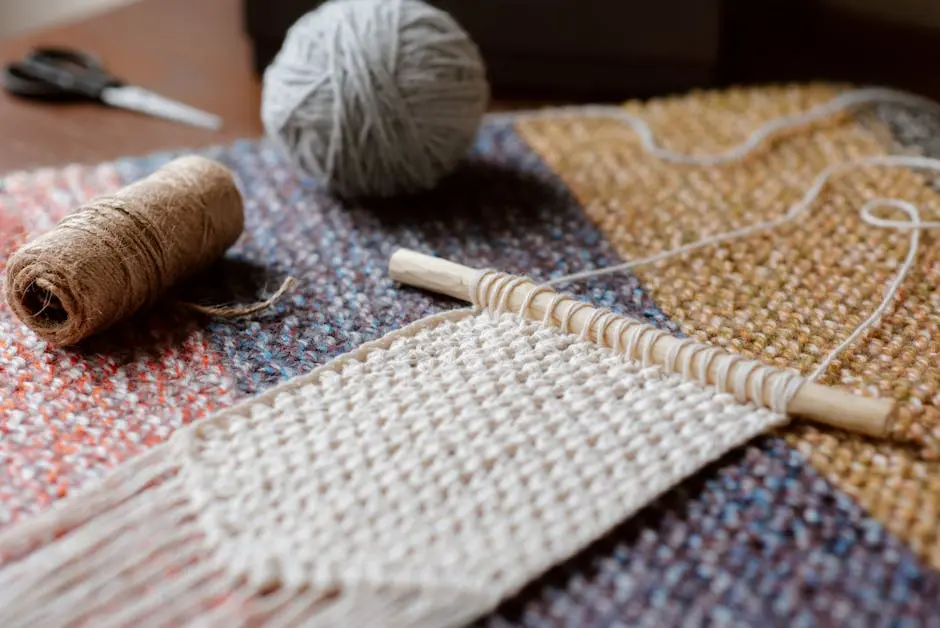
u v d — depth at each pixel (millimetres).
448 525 521
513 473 552
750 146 908
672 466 555
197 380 641
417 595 485
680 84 1027
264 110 808
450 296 718
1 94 1003
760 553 515
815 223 802
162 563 507
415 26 763
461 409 596
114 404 619
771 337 674
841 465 567
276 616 481
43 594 490
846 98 978
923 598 488
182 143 939
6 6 1347
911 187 842
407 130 764
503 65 1030
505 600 492
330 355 665
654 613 484
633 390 610
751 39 1150
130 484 546
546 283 721
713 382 610
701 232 800
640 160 908
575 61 1023
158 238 665
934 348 659
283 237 799
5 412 609
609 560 513
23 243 755
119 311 654
